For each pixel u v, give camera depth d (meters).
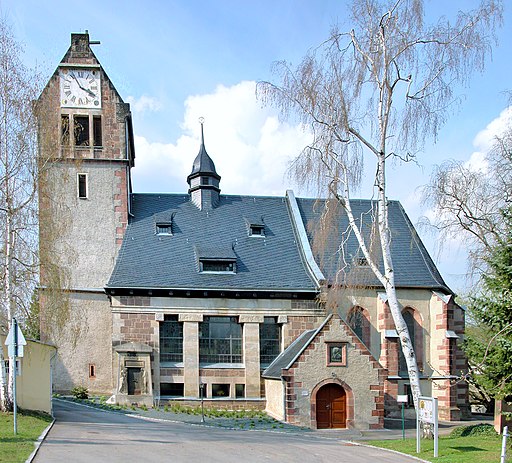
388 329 37.53
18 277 25.14
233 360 36.31
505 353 21.44
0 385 24.52
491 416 40.97
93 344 36.75
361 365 31.78
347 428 31.08
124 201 38.75
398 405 36.31
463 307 42.38
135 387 34.09
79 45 39.16
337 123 24.61
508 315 21.88
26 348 26.19
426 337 38.78
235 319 36.69
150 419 29.45
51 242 26.48
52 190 26.78
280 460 18.16
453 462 18.09
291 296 36.94
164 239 38.91
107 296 36.91
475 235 34.25
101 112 39.06
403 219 43.81
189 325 35.78
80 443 19.59
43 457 16.72
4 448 17.25
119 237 38.38
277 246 40.19
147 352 34.34
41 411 26.94
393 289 24.23
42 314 27.03
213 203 42.09
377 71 24.23
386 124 24.64
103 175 38.75
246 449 20.27
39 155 26.48
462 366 38.09
